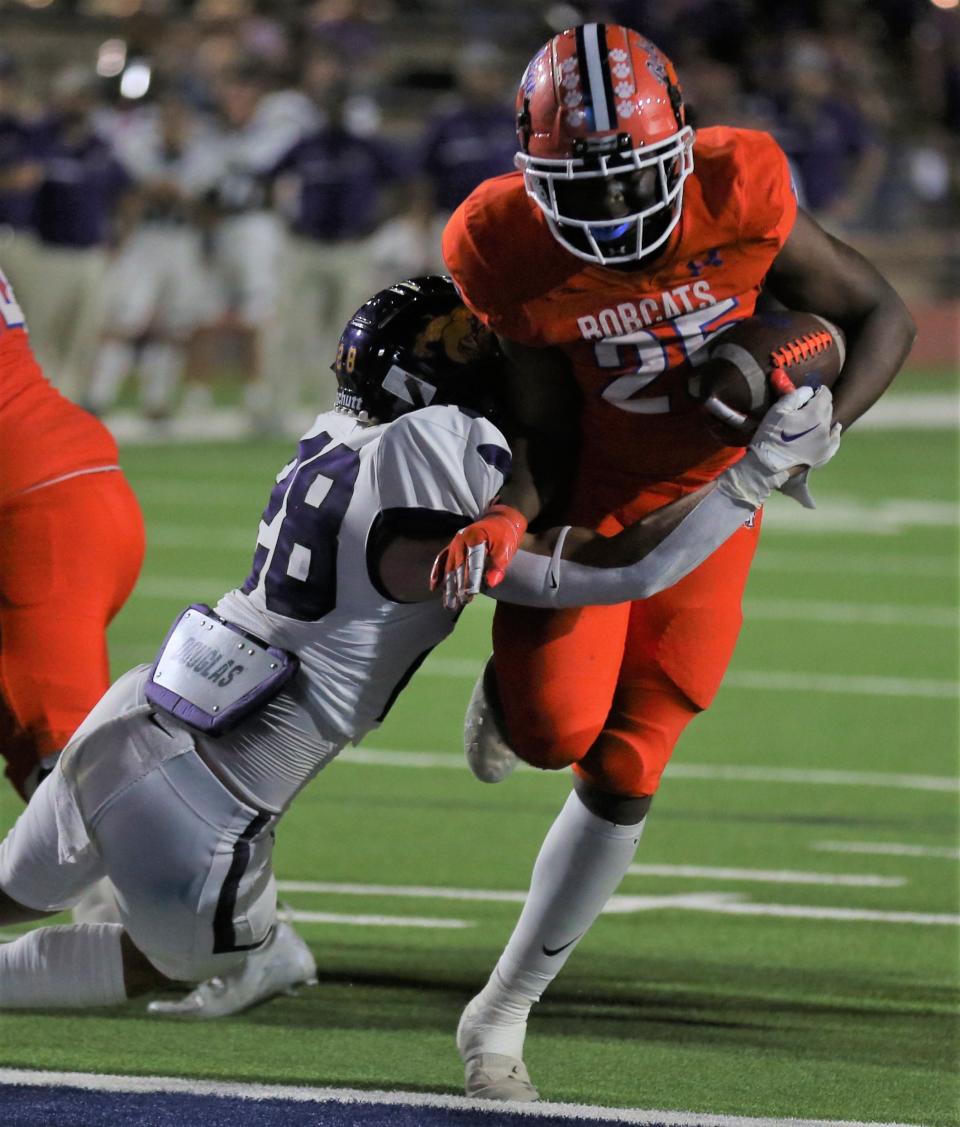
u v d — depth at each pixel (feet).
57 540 40.91
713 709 73.61
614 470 36.19
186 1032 40.29
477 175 137.28
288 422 152.35
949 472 138.62
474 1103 35.70
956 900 50.80
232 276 142.41
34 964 35.55
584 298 33.45
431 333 34.09
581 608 35.06
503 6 217.56
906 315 34.94
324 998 42.68
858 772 64.59
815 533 114.21
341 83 138.31
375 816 58.80
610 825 35.96
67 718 40.09
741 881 52.26
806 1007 42.29
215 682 33.14
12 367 42.19
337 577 32.89
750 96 172.35
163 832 33.17
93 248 136.87
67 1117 34.78
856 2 224.74
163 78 144.97
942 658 82.94
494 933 47.62
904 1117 35.55
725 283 33.63
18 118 134.72
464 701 75.15
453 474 32.24
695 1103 36.19
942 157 208.85
